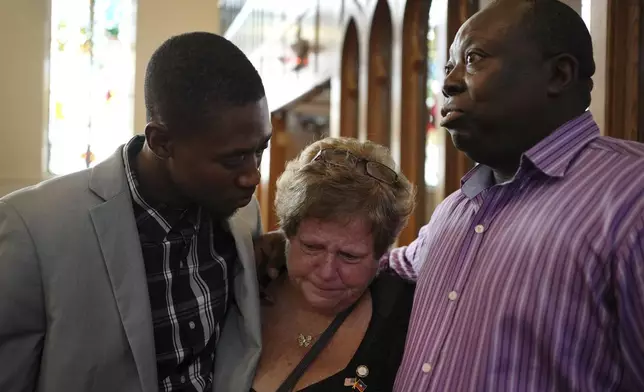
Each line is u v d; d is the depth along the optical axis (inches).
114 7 209.2
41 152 190.5
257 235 53.3
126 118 208.5
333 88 114.1
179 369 42.6
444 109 41.1
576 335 33.9
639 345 33.0
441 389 38.6
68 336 37.5
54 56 202.2
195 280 43.6
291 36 141.2
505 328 36.0
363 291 46.9
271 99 159.9
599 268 33.4
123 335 38.9
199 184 37.9
